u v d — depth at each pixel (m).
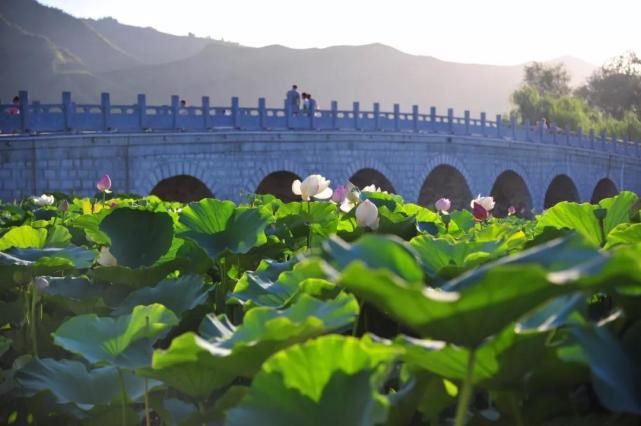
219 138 42.47
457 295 1.26
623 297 1.88
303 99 49.62
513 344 1.59
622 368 1.52
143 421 2.79
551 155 65.81
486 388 1.71
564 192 70.62
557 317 1.59
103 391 2.73
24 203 13.70
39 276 3.85
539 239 3.42
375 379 1.44
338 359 1.50
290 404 1.53
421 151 53.81
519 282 1.25
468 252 3.19
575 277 1.19
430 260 3.19
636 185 78.50
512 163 61.62
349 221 5.45
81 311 3.50
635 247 1.95
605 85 133.00
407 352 1.60
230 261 4.39
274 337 1.80
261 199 8.78
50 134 36.66
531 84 144.88
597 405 1.89
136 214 4.00
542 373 1.73
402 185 52.50
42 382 2.76
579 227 3.87
